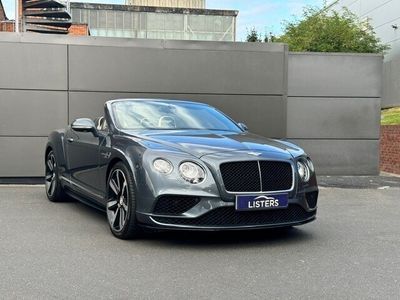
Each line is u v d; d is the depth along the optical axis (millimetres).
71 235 5480
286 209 5051
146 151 5008
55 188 7445
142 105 6562
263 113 10492
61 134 7441
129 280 4043
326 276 4219
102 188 5848
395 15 28562
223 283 4004
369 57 11117
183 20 41812
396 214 7098
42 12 18672
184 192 4727
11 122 9586
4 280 4012
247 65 10383
